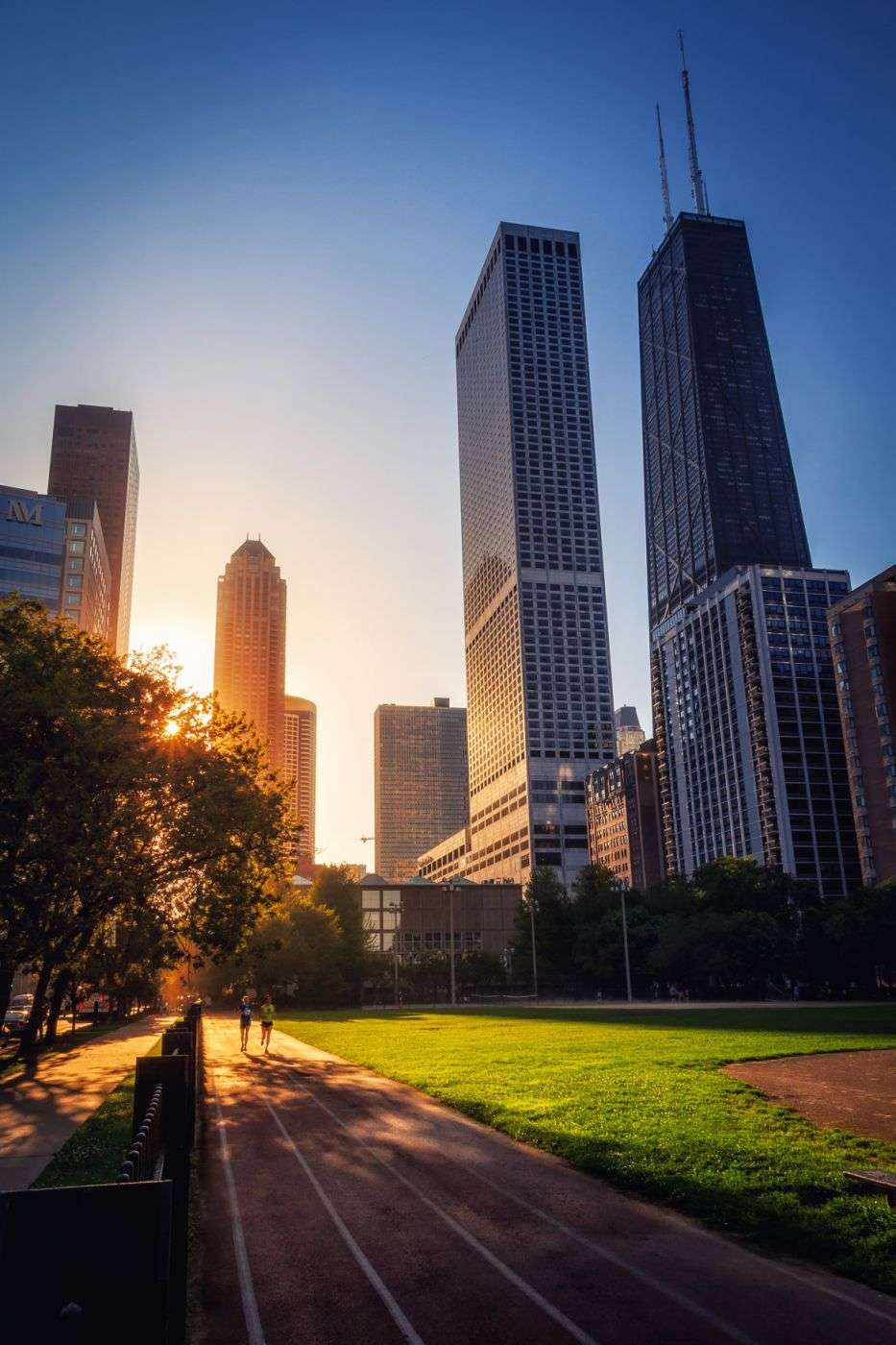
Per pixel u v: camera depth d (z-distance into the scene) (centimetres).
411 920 15212
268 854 3931
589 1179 1414
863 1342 808
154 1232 527
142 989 7581
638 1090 2222
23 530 15750
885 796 14925
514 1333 838
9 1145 1614
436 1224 1185
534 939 11781
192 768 3575
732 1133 1669
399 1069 2894
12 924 3331
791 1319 860
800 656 19950
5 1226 513
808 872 18588
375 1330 851
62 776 3144
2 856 3306
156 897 3731
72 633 4031
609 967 11450
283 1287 965
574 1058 3075
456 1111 2102
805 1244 1052
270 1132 1877
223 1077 2911
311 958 9750
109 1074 2938
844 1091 2234
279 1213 1248
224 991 10519
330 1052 3934
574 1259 1039
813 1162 1416
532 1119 1872
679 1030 4484
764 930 10319
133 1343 508
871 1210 1159
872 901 10012
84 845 3136
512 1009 8788
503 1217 1209
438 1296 933
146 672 3881
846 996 10612
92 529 18838
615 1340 818
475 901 15500
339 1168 1517
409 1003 11675
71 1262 514
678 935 10406
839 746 19488
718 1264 1014
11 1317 501
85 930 3847
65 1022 7725
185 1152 1124
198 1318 884
